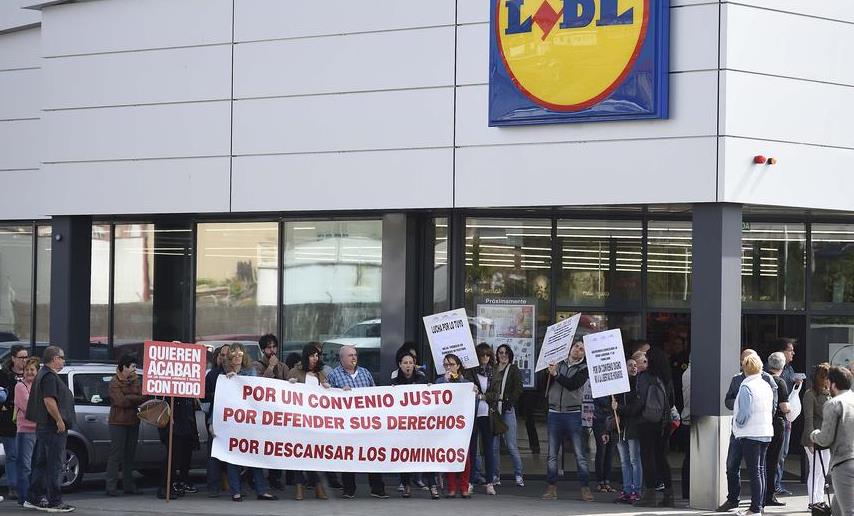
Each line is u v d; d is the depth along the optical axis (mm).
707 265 16234
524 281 19156
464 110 17859
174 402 16797
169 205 19938
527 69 17281
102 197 20500
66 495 17250
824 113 16906
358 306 19906
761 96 16406
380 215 19719
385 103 18406
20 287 25625
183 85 19875
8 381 16938
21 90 25188
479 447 18984
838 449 12734
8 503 16281
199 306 21344
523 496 17266
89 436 17344
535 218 19141
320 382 16781
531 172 17375
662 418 16047
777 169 16500
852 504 12633
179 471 17062
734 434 15234
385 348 19156
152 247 21906
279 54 19156
